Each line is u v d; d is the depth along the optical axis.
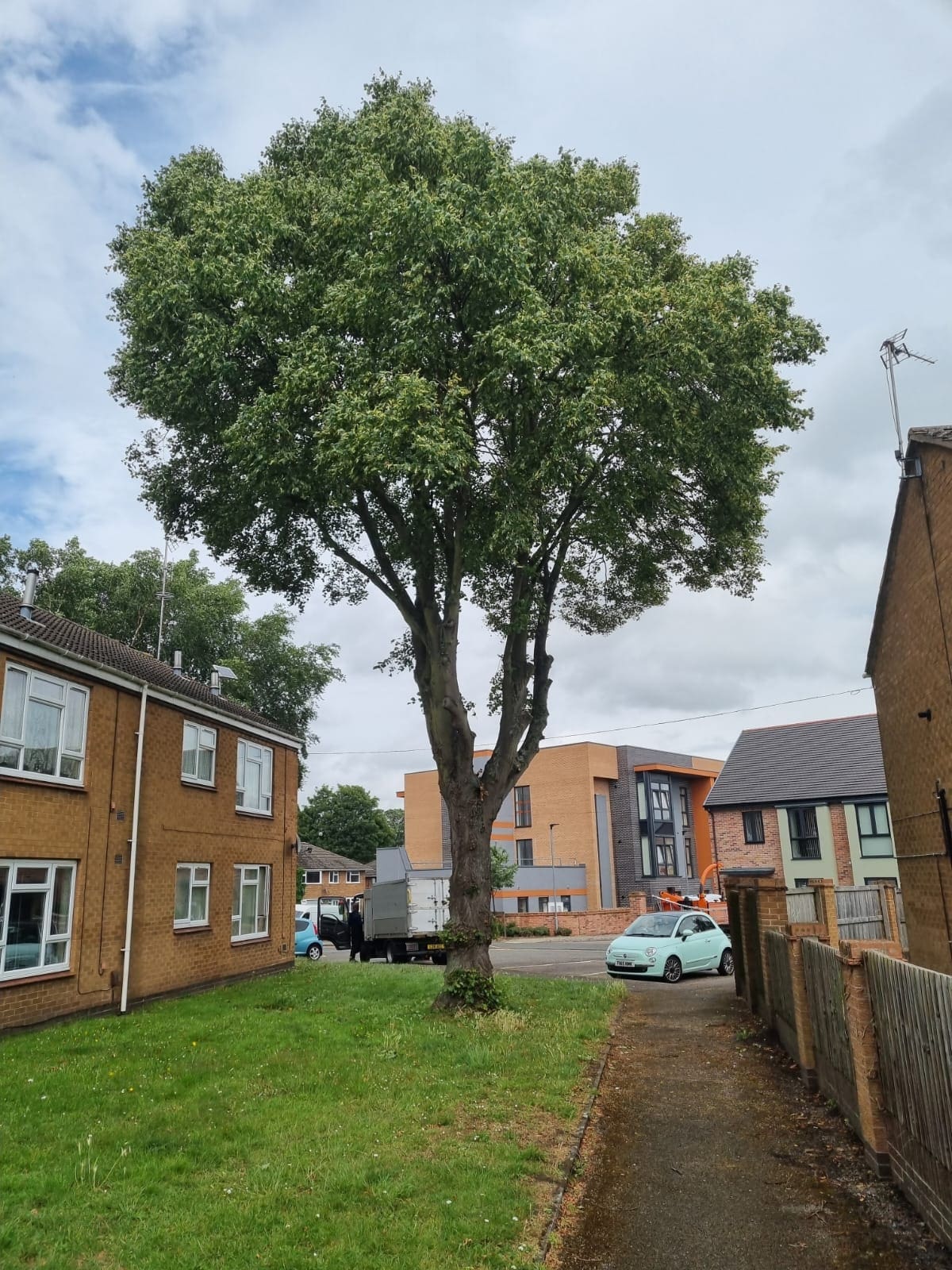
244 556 17.59
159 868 16.73
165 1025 12.77
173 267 14.14
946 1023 5.00
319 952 33.41
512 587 17.16
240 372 14.45
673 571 19.58
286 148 16.17
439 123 14.87
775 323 15.26
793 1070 9.98
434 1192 6.06
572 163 14.62
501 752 15.58
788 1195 6.32
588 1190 6.59
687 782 65.12
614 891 57.75
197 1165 6.54
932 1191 5.40
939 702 13.91
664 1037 12.79
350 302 12.98
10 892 12.70
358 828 83.88
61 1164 6.45
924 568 13.96
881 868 36.12
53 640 15.02
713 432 14.58
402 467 12.01
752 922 14.12
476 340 12.88
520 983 18.05
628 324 13.41
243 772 21.02
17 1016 12.51
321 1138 7.14
